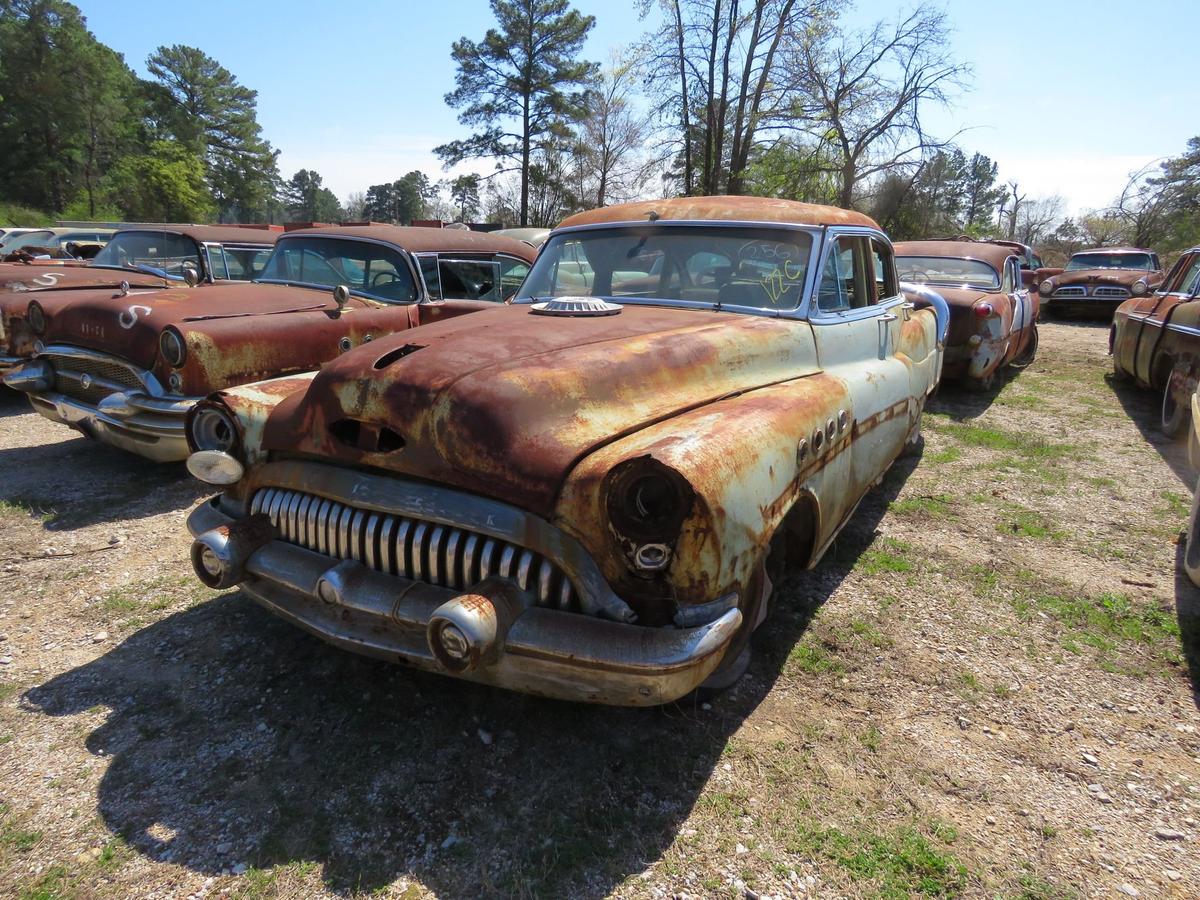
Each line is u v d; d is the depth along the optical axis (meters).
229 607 3.59
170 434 4.77
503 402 2.36
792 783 2.53
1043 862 2.25
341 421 2.60
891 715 2.90
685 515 2.11
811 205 4.04
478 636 2.11
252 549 2.71
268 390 3.15
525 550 2.28
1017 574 4.11
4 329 6.77
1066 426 7.30
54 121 57.16
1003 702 3.01
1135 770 2.65
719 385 2.95
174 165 56.03
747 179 24.38
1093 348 12.80
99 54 59.28
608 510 2.15
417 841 2.26
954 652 3.35
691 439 2.30
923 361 5.32
